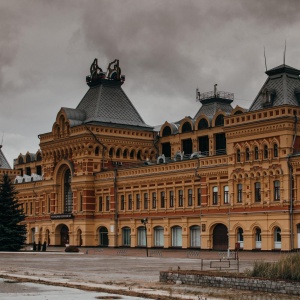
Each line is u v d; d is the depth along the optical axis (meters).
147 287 36.72
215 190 84.94
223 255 73.81
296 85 81.88
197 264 57.31
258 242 78.62
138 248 97.00
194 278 38.19
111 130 104.94
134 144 107.12
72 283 38.41
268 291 34.47
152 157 108.81
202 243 85.81
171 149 106.31
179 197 90.88
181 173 89.75
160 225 93.38
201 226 86.06
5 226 94.81
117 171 100.94
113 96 109.88
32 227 119.81
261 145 77.88
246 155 80.12
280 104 79.38
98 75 110.31
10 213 95.88
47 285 38.09
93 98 109.56
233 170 81.31
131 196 98.81
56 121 109.94
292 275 35.06
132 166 100.50
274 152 76.75
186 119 104.44
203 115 100.69
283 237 74.69
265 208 77.19
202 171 86.25
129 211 98.62
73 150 106.50
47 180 113.62
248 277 35.91
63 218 108.19
